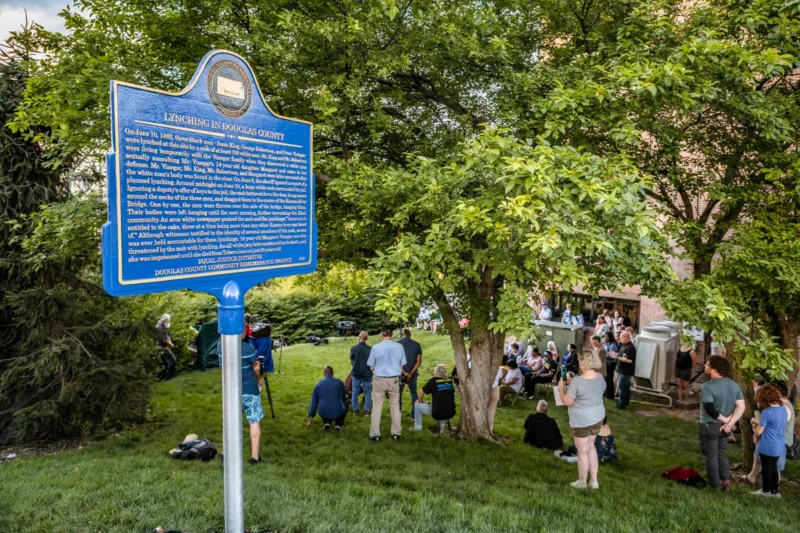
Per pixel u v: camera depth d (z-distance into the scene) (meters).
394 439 9.91
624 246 5.34
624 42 7.57
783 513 6.59
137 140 3.60
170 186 3.80
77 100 7.59
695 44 6.48
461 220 5.53
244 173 4.30
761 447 7.77
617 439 11.38
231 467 4.01
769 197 8.10
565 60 9.16
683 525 5.53
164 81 8.09
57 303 9.84
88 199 8.98
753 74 7.31
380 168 8.13
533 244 5.21
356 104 7.99
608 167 5.87
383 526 4.89
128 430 10.46
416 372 12.12
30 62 9.36
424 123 9.60
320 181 8.94
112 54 7.84
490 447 9.83
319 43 7.70
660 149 8.55
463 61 8.38
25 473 7.17
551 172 5.46
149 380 10.73
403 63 7.53
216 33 7.43
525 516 5.37
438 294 9.83
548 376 14.38
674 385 15.77
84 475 6.65
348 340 22.28
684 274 15.20
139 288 3.66
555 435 10.13
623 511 5.94
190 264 3.95
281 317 25.59
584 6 8.81
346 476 7.01
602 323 17.62
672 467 9.36
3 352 10.48
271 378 15.41
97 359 9.98
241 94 4.23
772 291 7.46
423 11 7.77
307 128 4.82
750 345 6.75
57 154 10.00
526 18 9.16
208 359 16.47
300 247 4.82
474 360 10.45
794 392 8.95
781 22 7.17
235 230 4.26
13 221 9.19
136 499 5.48
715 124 8.80
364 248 9.88
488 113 9.32
